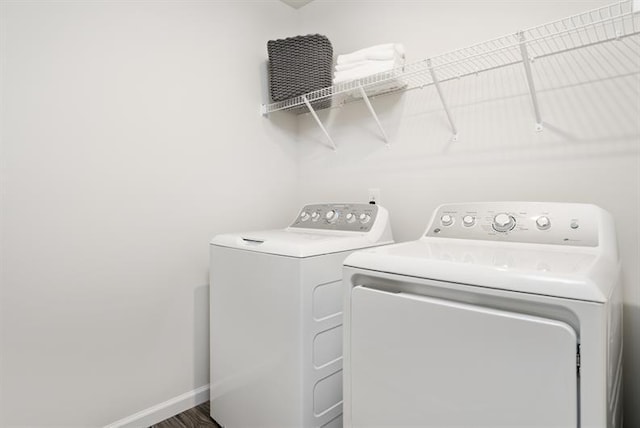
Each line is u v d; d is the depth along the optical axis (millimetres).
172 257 1814
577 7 1384
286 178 2418
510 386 764
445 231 1397
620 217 1312
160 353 1772
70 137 1474
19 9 1343
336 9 2271
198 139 1922
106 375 1594
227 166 2064
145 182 1709
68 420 1488
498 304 816
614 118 1323
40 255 1405
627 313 1302
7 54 1319
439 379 866
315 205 2010
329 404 1405
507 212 1301
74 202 1488
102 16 1561
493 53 1516
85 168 1518
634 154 1285
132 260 1670
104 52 1567
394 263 978
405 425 930
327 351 1395
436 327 870
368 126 2092
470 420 817
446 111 1673
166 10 1787
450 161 1756
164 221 1782
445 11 1759
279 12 2385
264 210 2271
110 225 1595
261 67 2262
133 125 1664
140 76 1688
